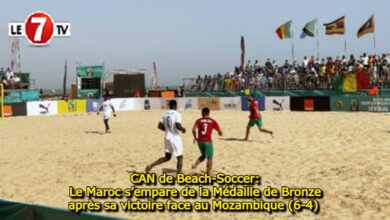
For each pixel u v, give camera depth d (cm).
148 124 2270
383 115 2202
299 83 2905
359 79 2575
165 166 1104
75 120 2714
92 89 4131
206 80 3553
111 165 1137
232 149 1330
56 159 1262
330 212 693
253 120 1506
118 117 2862
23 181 991
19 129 2197
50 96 4912
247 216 697
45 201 813
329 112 2577
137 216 715
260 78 3134
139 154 1301
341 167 1004
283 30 3012
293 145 1371
